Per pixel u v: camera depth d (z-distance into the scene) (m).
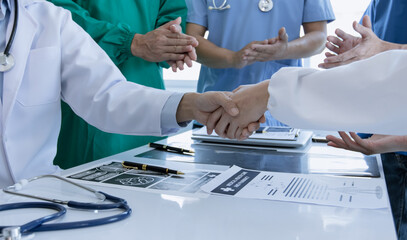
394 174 1.31
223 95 0.78
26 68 0.87
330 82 0.57
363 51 1.19
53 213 0.54
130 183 0.70
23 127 0.86
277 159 0.92
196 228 0.50
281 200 0.60
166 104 0.83
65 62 0.92
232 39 1.65
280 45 1.45
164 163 0.87
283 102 0.59
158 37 1.32
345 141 0.96
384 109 0.53
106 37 1.34
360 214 0.54
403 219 1.29
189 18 1.70
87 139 1.44
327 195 0.63
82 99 0.89
